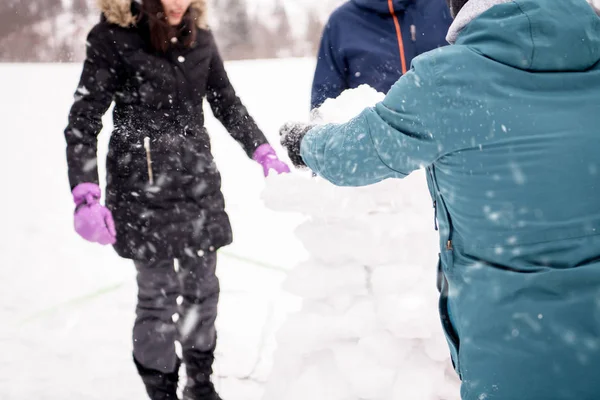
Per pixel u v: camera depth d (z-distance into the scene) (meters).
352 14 2.61
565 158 1.38
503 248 1.40
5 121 10.62
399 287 1.89
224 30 30.88
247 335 3.36
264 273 4.27
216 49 2.62
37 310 3.77
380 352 1.89
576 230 1.37
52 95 12.99
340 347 1.95
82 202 2.32
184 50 2.44
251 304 3.76
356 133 1.49
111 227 2.30
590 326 1.34
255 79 13.55
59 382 2.95
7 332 3.47
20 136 9.56
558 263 1.37
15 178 7.31
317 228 1.99
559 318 1.34
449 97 1.40
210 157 2.55
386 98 1.47
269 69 15.07
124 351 3.25
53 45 26.48
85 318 3.65
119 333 3.46
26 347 3.30
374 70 2.55
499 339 1.37
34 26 26.47
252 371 2.98
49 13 26.50
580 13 1.43
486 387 1.38
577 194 1.38
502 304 1.38
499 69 1.41
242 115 2.68
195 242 2.49
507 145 1.39
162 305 2.50
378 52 2.55
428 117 1.41
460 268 1.47
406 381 1.88
